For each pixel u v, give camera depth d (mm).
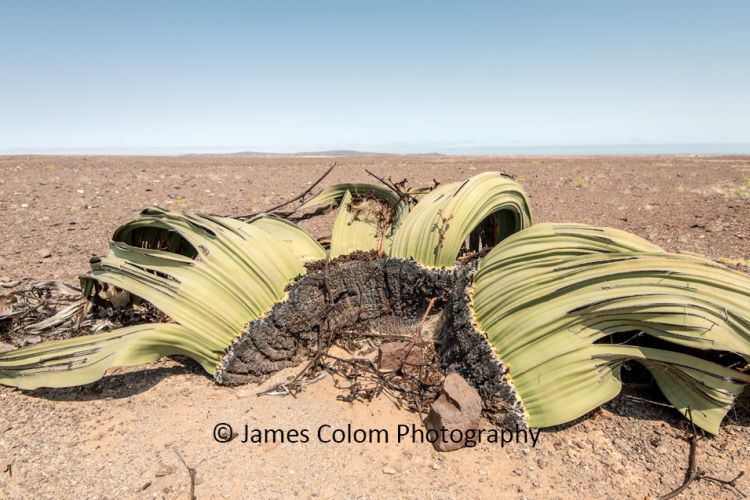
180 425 1061
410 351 1221
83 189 3996
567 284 1082
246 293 1247
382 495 890
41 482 890
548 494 908
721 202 3844
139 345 1119
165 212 1355
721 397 1036
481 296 1205
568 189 4672
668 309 993
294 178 5180
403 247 1380
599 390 1053
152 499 865
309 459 972
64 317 1395
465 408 1004
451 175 5523
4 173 4953
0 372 1139
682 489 910
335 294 1411
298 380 1240
